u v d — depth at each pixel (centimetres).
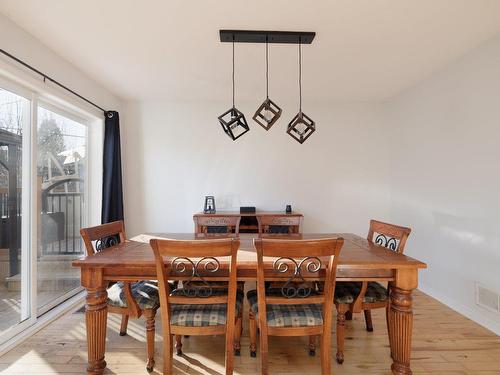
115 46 224
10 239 200
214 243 139
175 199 357
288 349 191
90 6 175
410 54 240
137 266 152
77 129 292
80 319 229
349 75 283
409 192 320
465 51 236
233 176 359
